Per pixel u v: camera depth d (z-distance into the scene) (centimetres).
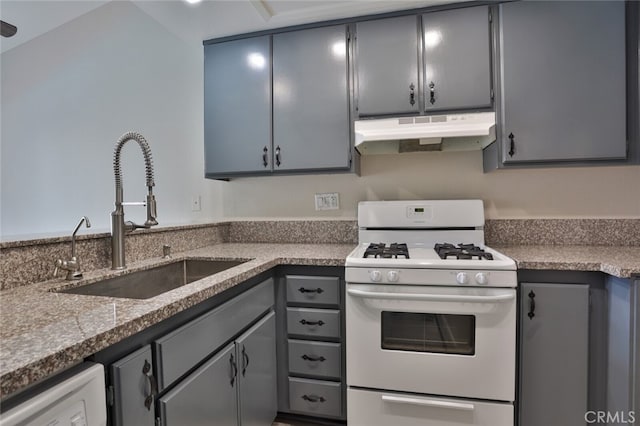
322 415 168
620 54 157
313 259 161
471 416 141
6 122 293
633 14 156
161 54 246
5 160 296
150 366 88
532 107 164
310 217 221
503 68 167
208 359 113
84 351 66
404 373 147
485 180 196
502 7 167
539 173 189
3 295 98
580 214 185
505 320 137
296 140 192
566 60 161
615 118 157
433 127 162
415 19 176
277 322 170
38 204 288
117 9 258
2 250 104
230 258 166
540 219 189
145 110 252
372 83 181
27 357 59
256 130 197
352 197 214
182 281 171
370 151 198
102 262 137
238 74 200
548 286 143
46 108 281
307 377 167
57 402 62
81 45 269
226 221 228
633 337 125
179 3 170
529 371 145
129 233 151
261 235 226
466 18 170
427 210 187
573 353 142
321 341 165
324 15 182
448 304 140
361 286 149
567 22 161
